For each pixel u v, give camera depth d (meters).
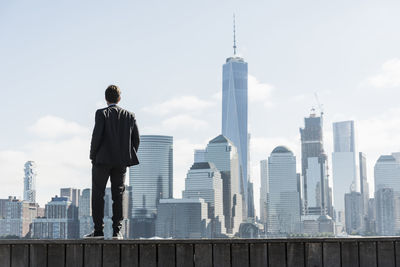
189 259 7.30
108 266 7.24
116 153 8.21
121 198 8.37
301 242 7.42
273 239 7.38
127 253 7.28
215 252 7.32
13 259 7.23
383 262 7.48
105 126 8.27
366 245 7.49
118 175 8.37
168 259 7.29
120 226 8.33
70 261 7.25
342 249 7.45
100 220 8.19
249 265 7.32
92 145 8.18
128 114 8.50
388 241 7.51
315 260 7.41
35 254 7.24
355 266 7.45
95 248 7.27
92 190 8.25
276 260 7.36
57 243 7.26
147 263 7.27
